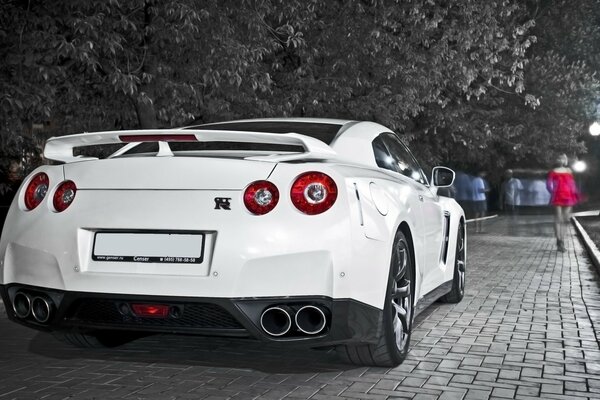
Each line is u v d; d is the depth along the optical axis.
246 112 12.95
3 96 9.41
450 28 15.68
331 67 14.48
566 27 27.14
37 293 4.44
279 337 4.18
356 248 4.20
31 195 4.57
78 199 4.39
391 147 5.85
